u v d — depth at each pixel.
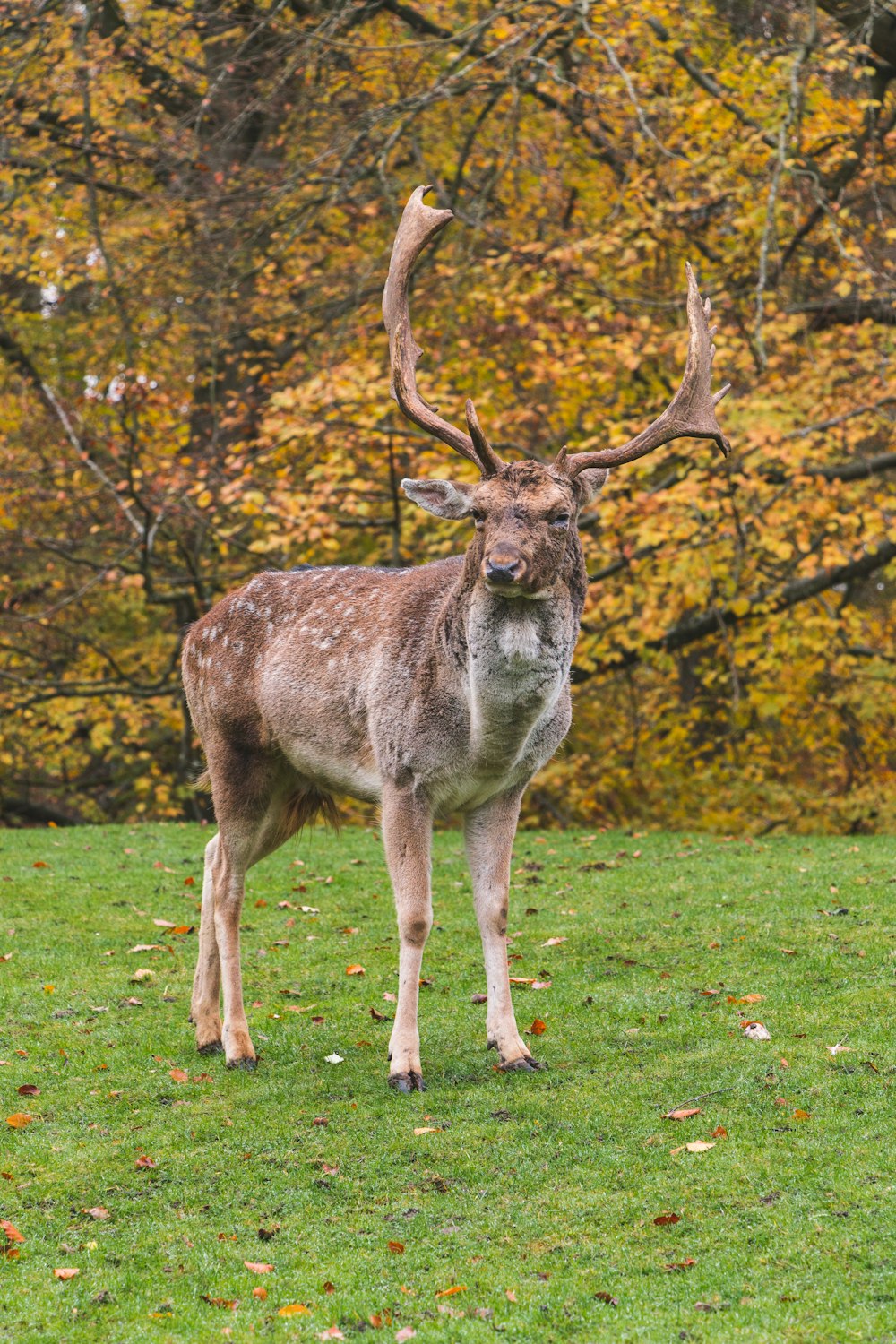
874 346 17.42
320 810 8.30
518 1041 7.33
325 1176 6.10
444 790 7.11
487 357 17.98
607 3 15.73
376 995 8.73
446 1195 5.89
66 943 9.92
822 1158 6.02
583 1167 6.08
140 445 18.20
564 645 6.65
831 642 19.38
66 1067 7.54
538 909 10.70
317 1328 4.95
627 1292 5.09
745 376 16.80
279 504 16.08
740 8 18.59
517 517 6.40
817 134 16.23
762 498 16.55
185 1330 4.97
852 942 9.20
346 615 7.68
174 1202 5.94
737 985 8.49
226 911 7.75
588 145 19.33
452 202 17.48
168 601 18.94
